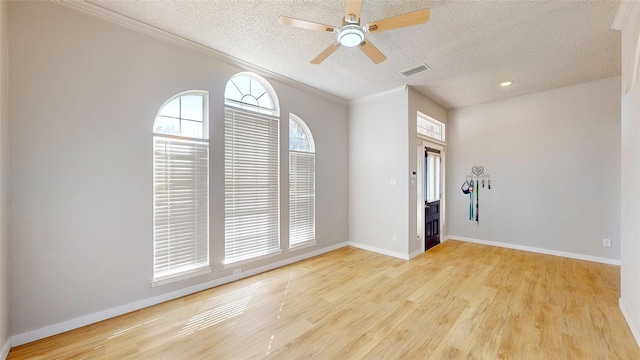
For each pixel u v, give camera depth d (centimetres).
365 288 290
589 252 381
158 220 256
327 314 235
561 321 220
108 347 189
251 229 332
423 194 433
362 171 457
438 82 378
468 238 497
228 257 308
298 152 395
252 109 340
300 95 393
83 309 215
